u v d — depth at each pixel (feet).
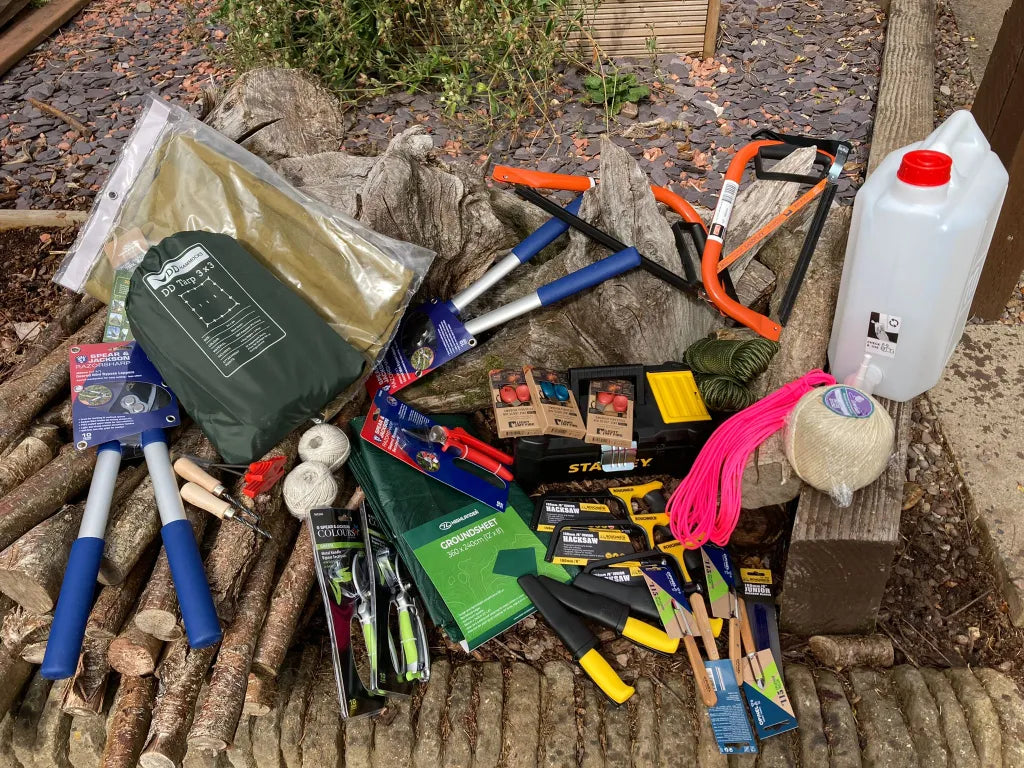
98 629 5.25
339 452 6.26
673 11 10.71
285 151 7.80
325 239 6.41
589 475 6.96
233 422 5.79
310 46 10.72
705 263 6.45
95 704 5.49
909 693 5.78
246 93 7.85
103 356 6.13
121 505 5.77
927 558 6.59
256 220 6.38
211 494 5.71
